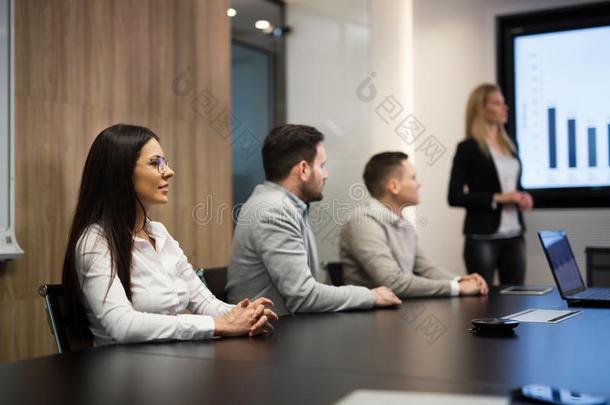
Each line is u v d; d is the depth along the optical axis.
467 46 5.07
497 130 4.05
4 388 1.07
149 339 1.51
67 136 3.14
